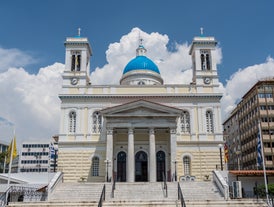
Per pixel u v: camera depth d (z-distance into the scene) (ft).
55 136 228.84
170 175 169.48
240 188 135.95
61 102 190.49
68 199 129.90
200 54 200.85
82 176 179.11
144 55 231.30
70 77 195.00
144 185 141.69
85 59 198.59
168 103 190.08
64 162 181.06
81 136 184.96
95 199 129.18
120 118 172.96
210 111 189.88
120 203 111.96
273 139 253.03
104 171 179.11
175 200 120.88
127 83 212.23
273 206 114.01
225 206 113.19
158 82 215.31
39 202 117.39
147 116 172.04
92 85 193.16
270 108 260.83
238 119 315.17
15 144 139.54
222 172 152.46
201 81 195.21
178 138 184.24
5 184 151.64
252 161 270.26
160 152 182.70
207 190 138.21
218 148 182.80
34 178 164.86
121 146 182.80
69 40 200.44
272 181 152.35
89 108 189.57
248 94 285.43
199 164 180.45
